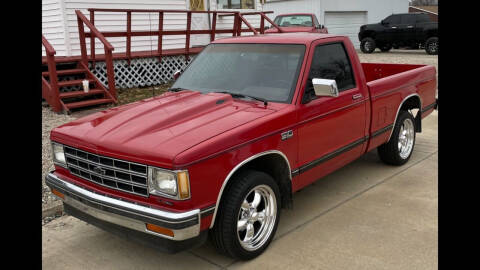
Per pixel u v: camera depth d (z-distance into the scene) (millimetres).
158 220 3068
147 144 3209
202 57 4910
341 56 4730
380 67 7145
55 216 4688
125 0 12242
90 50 10977
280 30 13758
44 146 6719
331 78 4480
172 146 3141
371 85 5043
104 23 11930
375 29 23422
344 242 3930
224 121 3559
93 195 3428
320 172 4418
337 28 27328
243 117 3646
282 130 3777
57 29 11352
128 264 3699
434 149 6758
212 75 4562
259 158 3818
